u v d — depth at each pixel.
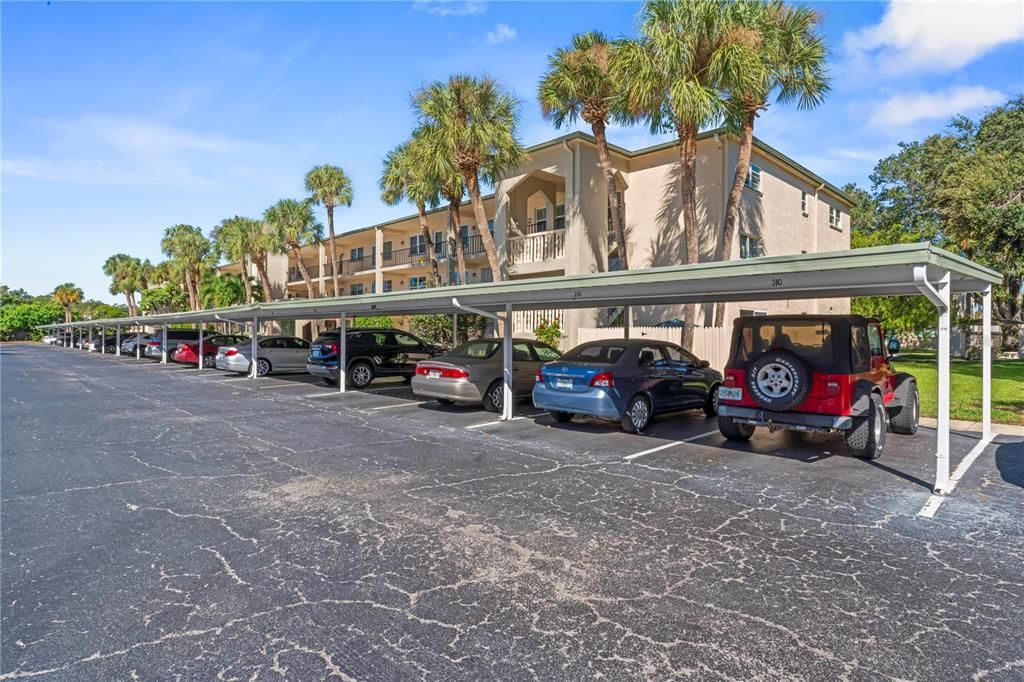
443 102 18.72
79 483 6.26
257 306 16.23
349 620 3.33
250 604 3.53
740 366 7.83
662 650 3.02
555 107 16.86
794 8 14.83
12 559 4.21
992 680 2.76
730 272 6.44
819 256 5.78
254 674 2.82
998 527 4.84
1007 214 19.77
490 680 2.77
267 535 4.67
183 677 2.80
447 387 11.03
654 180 20.55
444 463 7.11
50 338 66.00
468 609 3.46
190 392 15.04
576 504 5.46
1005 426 9.70
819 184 24.00
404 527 4.84
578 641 3.11
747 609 3.45
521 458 7.38
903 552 4.31
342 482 6.25
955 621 3.31
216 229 43.47
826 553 4.29
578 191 19.67
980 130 28.00
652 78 13.73
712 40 13.62
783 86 15.08
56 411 11.66
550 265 20.59
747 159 14.93
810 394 7.13
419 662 2.92
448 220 28.33
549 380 9.24
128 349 34.00
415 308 13.34
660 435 8.94
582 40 16.58
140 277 62.19
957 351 29.58
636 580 3.84
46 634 3.19
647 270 7.23
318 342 16.52
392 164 23.97
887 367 8.48
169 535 4.68
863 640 3.11
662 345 9.85
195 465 7.05
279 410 11.73
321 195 30.92
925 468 6.85
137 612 3.44
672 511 5.26
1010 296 30.25
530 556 4.23
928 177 28.84
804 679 2.77
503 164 19.16
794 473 6.61
